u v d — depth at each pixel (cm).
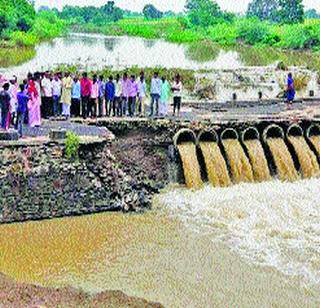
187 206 2784
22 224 2539
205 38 13238
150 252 2325
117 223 2581
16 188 2553
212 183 3050
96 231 2498
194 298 2000
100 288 2045
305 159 3247
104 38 13775
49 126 2984
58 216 2617
